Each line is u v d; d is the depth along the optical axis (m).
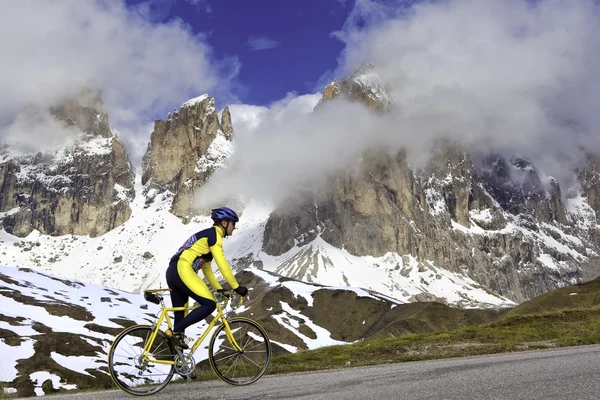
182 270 11.24
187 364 11.12
